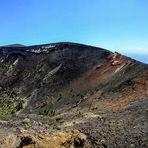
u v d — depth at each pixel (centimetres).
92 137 2661
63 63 11375
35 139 2275
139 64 7800
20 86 11006
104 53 10588
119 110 3872
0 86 11262
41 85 10425
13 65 12719
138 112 3478
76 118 3497
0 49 14300
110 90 6588
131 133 2805
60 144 2331
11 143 2234
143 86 5612
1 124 2933
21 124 2953
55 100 8675
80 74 9994
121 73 7925
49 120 3388
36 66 12119
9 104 9238
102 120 3269
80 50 11869
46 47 13238
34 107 8669
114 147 2595
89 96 7644
